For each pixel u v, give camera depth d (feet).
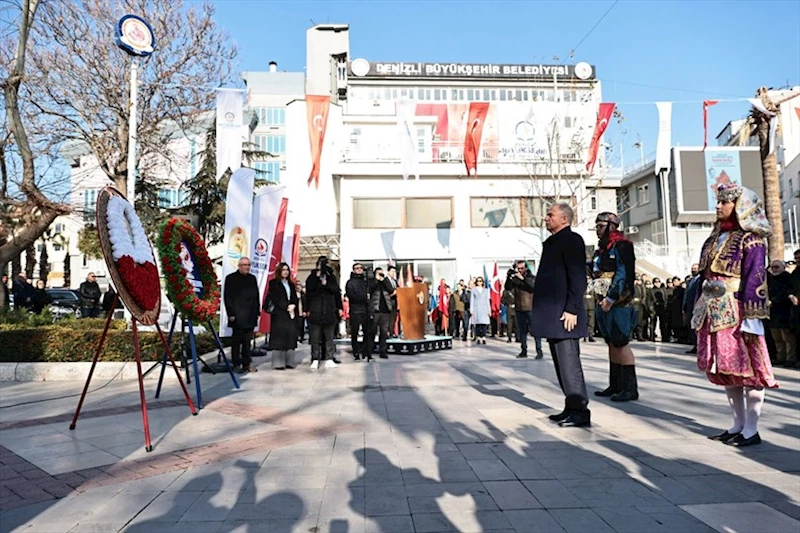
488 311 51.08
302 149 110.83
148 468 12.76
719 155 117.29
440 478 11.64
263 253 39.19
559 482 11.31
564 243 16.20
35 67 45.60
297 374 28.73
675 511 9.75
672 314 44.83
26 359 28.43
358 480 11.59
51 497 10.94
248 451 13.99
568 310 15.87
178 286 20.12
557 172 89.86
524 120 97.55
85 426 17.28
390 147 93.40
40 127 46.65
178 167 77.82
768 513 9.62
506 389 23.11
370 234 88.12
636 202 132.26
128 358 28.19
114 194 16.92
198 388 19.70
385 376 27.53
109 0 47.42
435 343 43.60
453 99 154.61
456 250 88.84
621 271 19.43
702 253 14.93
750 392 13.91
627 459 12.79
